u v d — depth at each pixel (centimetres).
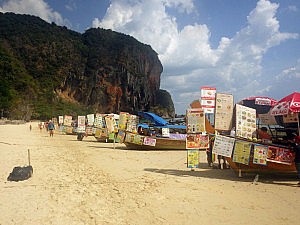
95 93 15638
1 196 729
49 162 1241
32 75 13688
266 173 984
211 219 600
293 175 1002
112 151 1816
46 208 651
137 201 713
